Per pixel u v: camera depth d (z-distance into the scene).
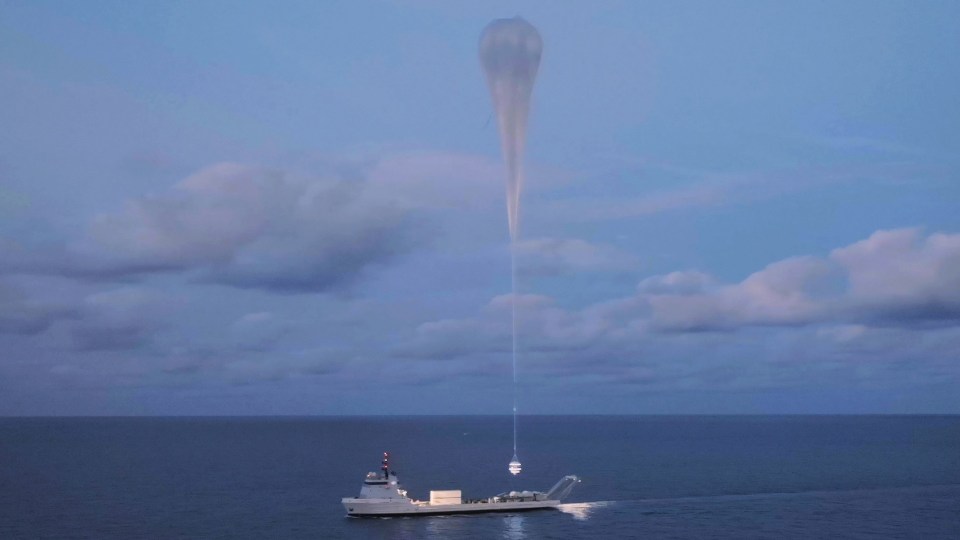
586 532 132.62
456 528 136.00
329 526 139.38
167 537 131.50
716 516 148.50
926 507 160.25
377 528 136.75
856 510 156.12
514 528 135.88
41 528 140.50
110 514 155.25
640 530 134.62
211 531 136.12
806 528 137.00
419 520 143.25
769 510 155.88
